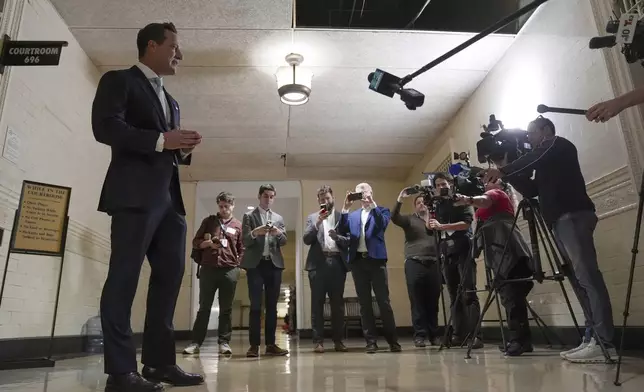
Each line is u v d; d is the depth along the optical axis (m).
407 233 3.98
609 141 2.67
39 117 3.11
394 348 3.14
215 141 5.79
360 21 3.70
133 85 1.64
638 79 2.50
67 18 3.42
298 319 6.65
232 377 1.89
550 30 3.28
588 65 2.85
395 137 5.80
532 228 2.44
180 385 1.66
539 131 2.50
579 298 2.29
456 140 5.20
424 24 3.71
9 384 1.82
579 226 2.13
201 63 4.11
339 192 7.02
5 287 2.70
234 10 3.44
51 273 3.26
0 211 2.65
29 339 2.92
